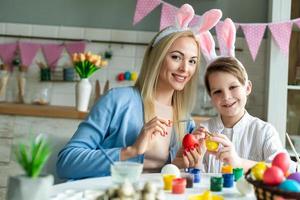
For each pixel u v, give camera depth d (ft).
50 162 4.93
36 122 7.38
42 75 9.12
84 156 3.97
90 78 9.23
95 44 9.36
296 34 8.07
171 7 8.14
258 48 8.25
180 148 4.58
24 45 9.31
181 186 3.06
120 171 3.01
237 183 3.12
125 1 9.46
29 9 9.47
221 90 4.90
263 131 4.96
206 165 4.92
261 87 9.13
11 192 2.10
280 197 2.24
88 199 2.69
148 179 3.52
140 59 9.34
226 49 5.79
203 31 5.14
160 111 4.82
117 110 4.52
